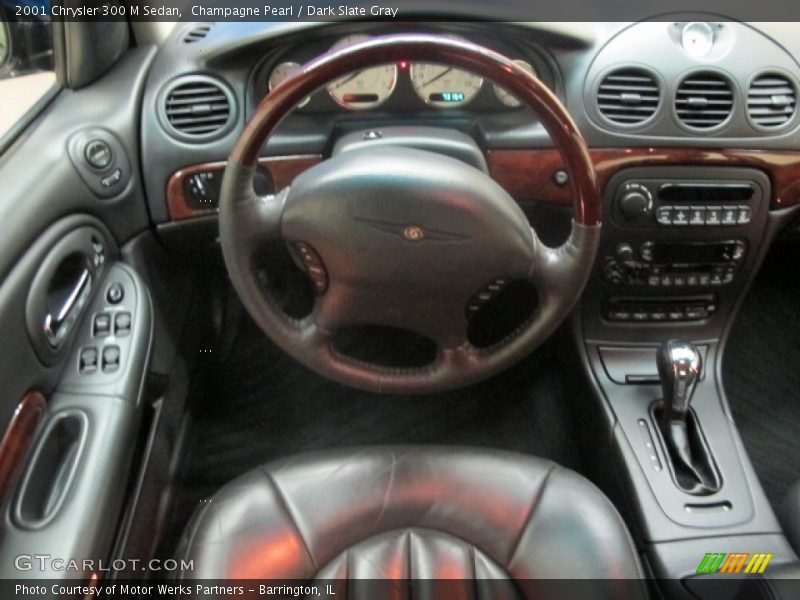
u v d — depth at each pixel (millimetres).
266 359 1683
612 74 1177
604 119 1187
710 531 1168
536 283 883
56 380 976
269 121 770
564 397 1585
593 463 1391
